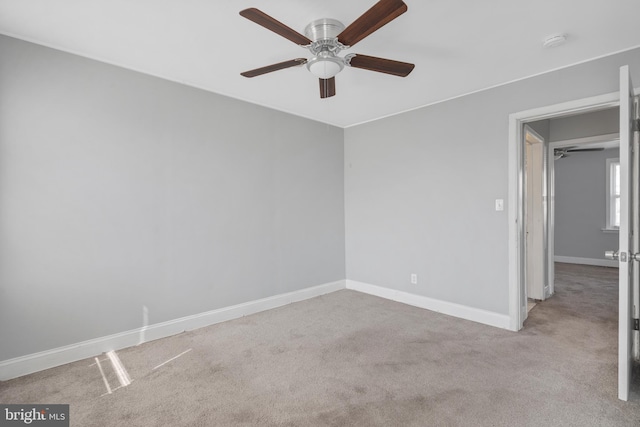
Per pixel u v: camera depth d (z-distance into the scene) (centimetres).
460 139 328
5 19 199
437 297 351
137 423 173
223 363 238
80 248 245
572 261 626
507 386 204
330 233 431
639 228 214
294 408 185
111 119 258
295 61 197
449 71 271
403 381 212
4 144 216
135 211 270
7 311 217
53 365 232
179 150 295
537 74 276
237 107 335
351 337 282
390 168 393
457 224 333
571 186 626
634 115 216
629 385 196
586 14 192
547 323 311
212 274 317
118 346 261
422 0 178
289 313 346
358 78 284
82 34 217
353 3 181
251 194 348
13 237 219
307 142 403
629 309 195
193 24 203
